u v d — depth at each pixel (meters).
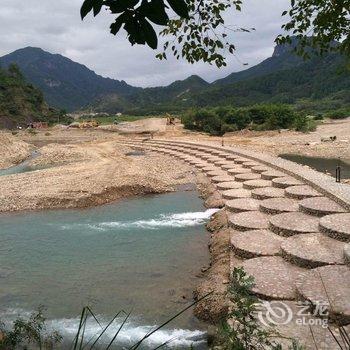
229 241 11.02
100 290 9.48
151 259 11.38
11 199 18.77
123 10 2.45
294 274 8.04
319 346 5.54
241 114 58.31
